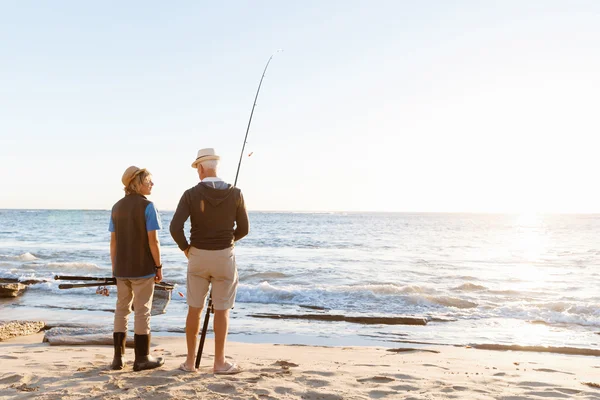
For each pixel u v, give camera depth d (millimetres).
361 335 8328
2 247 30203
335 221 103875
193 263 3883
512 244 36781
